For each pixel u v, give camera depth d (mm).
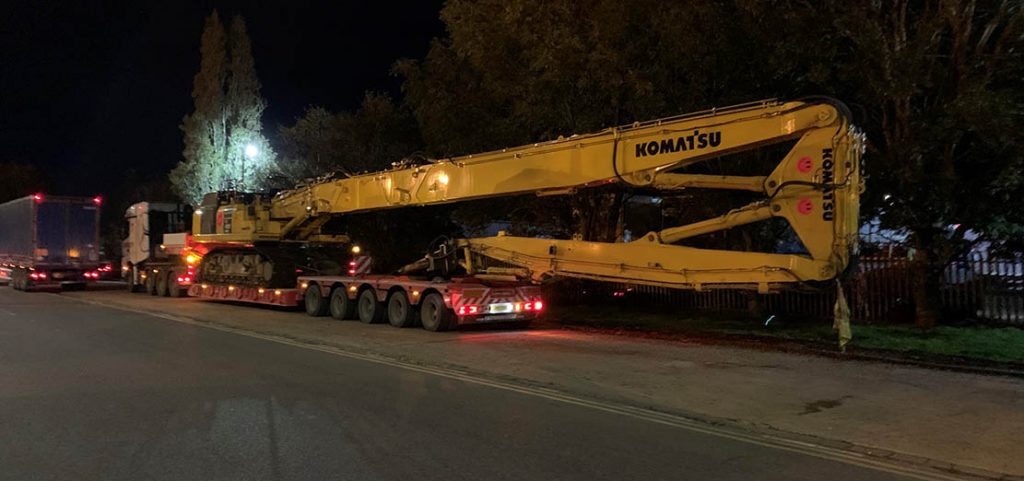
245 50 33344
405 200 15641
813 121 10000
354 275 19188
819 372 10453
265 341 14047
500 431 7328
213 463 6195
